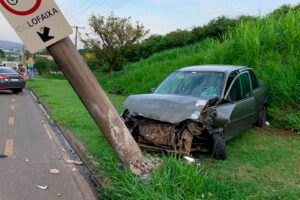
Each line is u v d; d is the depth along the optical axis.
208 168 6.34
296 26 13.03
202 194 4.88
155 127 6.86
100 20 27.44
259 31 13.65
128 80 21.77
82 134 9.20
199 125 6.66
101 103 5.59
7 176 6.25
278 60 11.95
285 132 9.42
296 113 9.76
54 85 29.83
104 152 7.11
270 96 10.37
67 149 8.26
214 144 6.79
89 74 5.49
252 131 9.40
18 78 22.36
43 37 5.08
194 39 33.34
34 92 23.02
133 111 7.04
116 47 27.56
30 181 6.04
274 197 5.03
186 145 6.61
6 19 4.98
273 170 6.31
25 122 11.67
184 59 19.05
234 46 13.93
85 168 6.80
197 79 8.11
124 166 5.77
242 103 7.90
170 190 4.89
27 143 8.69
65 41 5.29
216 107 6.96
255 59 12.46
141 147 6.98
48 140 9.08
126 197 4.91
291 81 10.29
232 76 8.19
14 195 5.42
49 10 5.05
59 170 6.65
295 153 7.44
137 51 37.53
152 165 5.82
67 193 5.55
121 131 5.73
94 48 27.72
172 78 8.53
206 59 14.70
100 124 5.68
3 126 10.84
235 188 5.26
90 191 5.63
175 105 6.82
